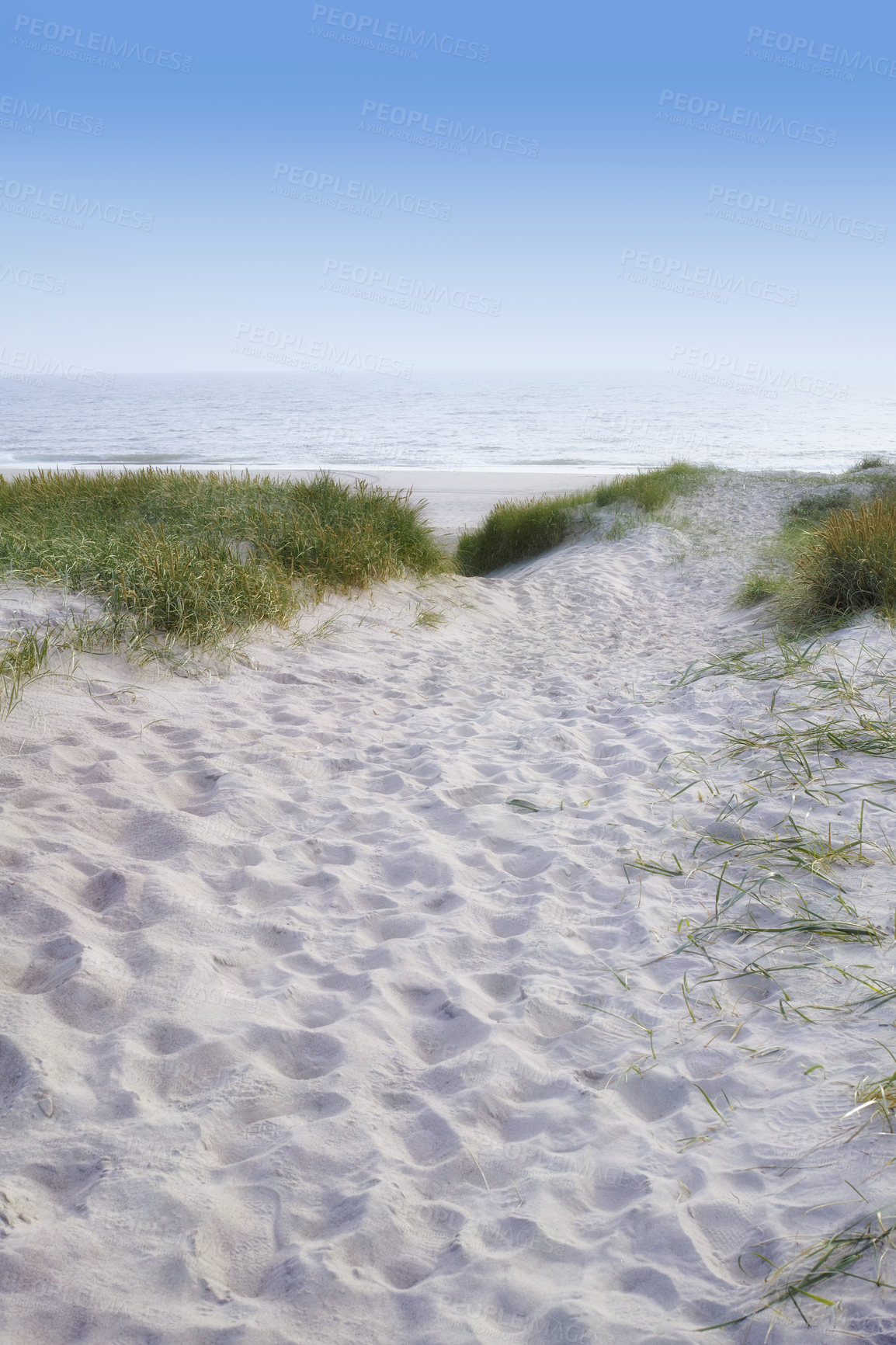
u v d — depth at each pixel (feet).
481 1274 6.05
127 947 9.77
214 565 23.50
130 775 14.30
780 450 128.88
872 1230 5.95
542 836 13.23
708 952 9.93
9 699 15.57
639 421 216.54
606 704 20.16
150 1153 7.02
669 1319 5.60
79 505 32.53
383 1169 7.00
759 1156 6.90
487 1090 7.92
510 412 265.75
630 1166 6.99
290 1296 5.87
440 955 10.14
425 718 19.01
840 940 9.71
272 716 18.26
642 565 38.96
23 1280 5.85
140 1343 5.50
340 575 28.50
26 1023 8.29
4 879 10.52
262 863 12.14
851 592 23.12
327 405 321.93
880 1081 7.36
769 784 14.10
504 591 34.99
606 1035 8.72
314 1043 8.52
